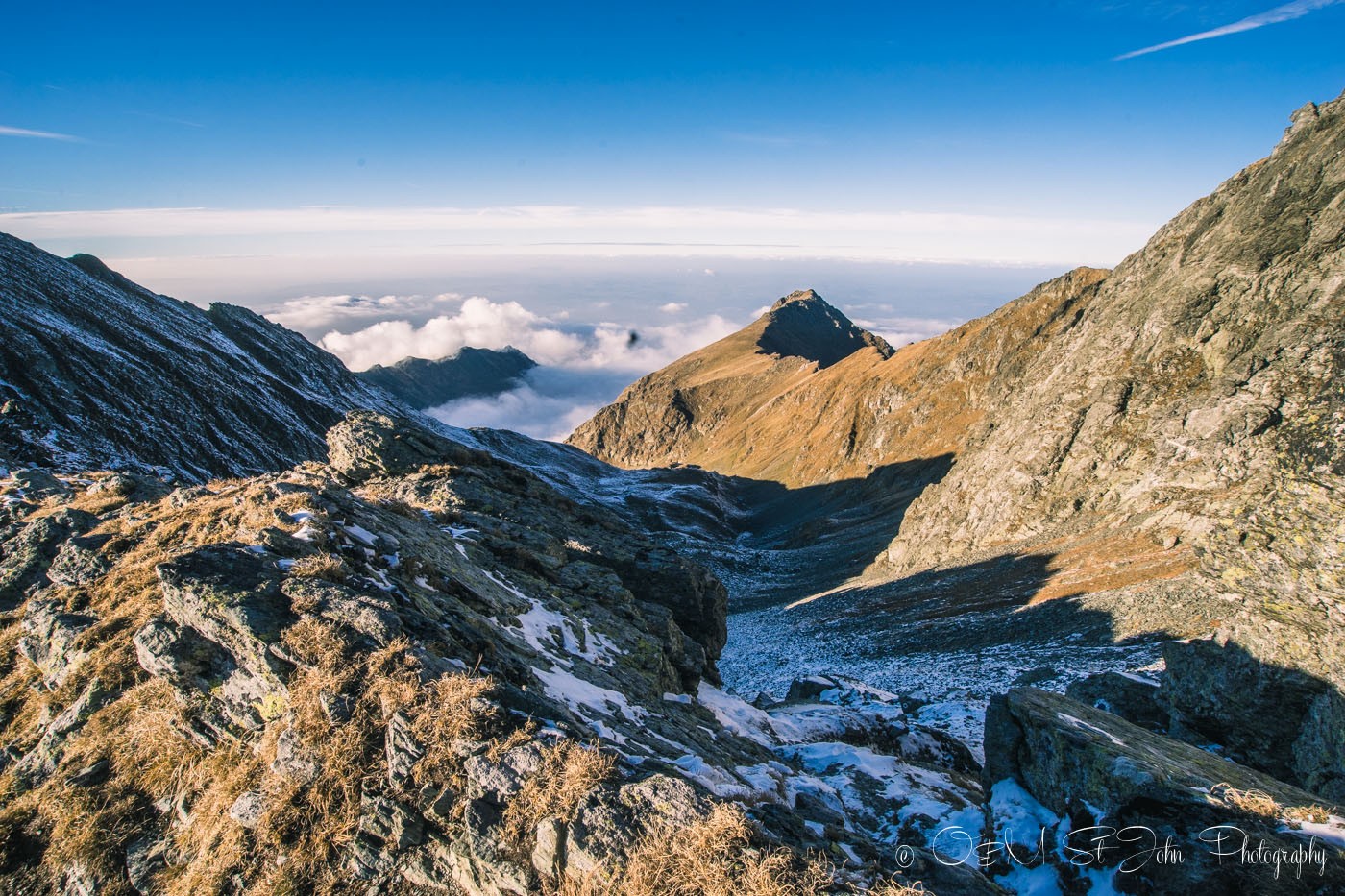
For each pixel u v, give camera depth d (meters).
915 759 28.14
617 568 29.75
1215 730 17.14
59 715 12.49
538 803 8.76
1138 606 49.47
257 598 11.71
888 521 159.62
